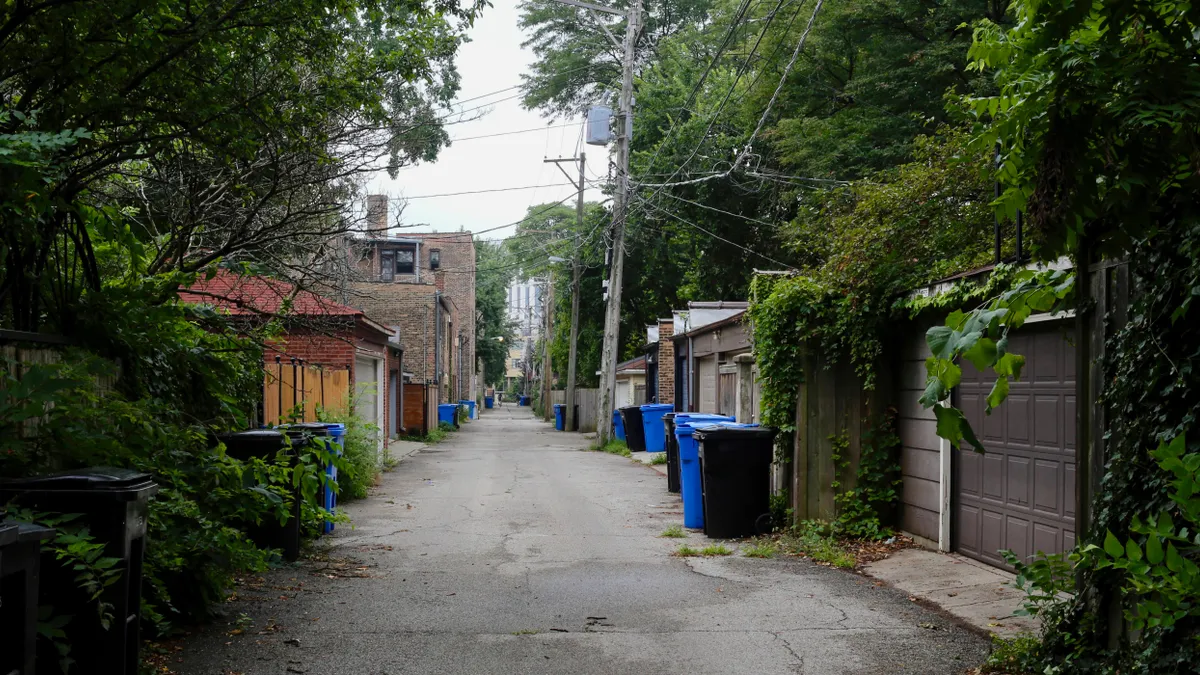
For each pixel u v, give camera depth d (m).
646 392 35.22
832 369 10.98
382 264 43.25
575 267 43.19
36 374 4.66
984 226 10.86
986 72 17.39
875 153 20.59
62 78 6.50
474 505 14.41
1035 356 8.12
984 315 3.50
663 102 32.41
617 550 10.38
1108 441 5.37
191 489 6.17
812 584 8.48
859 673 5.73
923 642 6.43
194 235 10.21
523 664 5.92
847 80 23.84
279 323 10.26
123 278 7.92
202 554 6.41
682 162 29.83
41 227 6.31
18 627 3.50
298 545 9.46
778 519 11.34
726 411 19.92
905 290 10.11
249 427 10.44
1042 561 5.01
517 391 155.88
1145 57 3.39
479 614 7.27
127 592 4.66
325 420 15.33
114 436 5.82
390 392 29.88
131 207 9.91
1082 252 5.64
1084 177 3.40
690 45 35.62
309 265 11.16
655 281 40.53
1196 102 3.18
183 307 7.52
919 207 11.02
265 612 7.24
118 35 6.45
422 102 11.62
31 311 6.45
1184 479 3.28
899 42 21.16
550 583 8.51
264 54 7.64
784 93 24.14
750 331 14.17
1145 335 4.89
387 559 9.73
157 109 7.07
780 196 25.34
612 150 32.53
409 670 5.76
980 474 9.05
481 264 84.75
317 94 8.36
